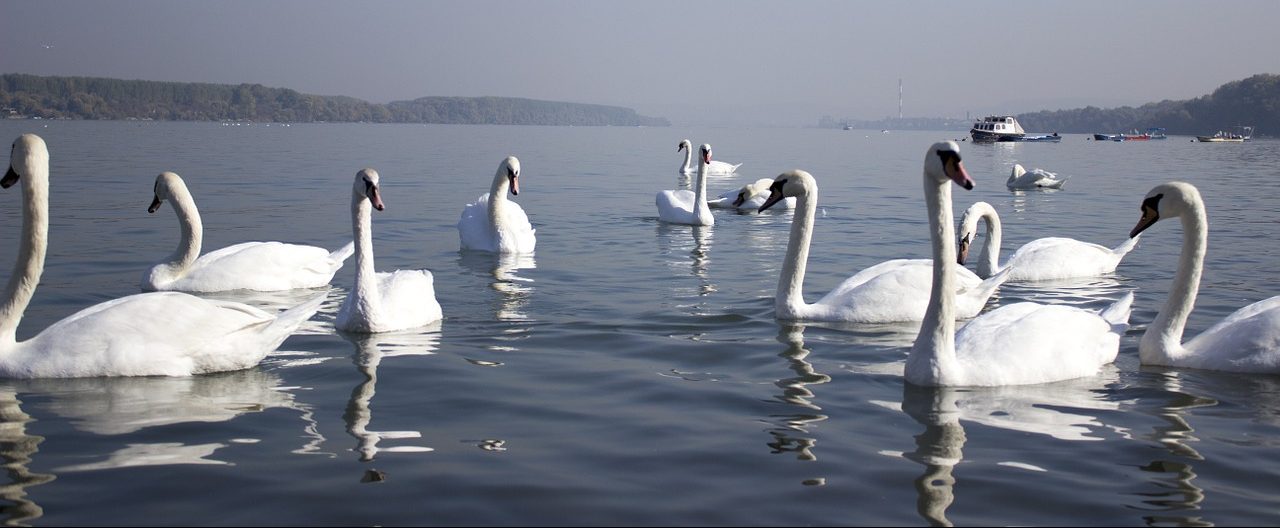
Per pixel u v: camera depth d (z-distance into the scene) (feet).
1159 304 48.96
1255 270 58.95
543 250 68.23
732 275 57.67
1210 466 26.30
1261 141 454.40
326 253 55.57
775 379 34.71
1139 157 246.06
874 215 92.07
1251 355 35.29
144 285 50.88
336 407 31.04
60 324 34.45
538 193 115.55
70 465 25.63
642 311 46.68
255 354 35.40
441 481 24.86
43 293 49.08
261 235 73.46
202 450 26.89
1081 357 34.88
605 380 34.42
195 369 34.58
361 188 41.34
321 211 89.86
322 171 145.38
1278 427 29.50
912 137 603.26
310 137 341.21
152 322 34.32
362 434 28.43
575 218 88.99
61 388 32.48
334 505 23.32
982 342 34.71
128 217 81.41
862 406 31.45
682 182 141.69
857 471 25.81
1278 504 23.88
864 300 44.37
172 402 31.24
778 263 62.59
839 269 60.54
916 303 44.50
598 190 121.19
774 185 44.75
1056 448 27.61
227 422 29.32
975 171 180.55
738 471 25.77
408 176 139.64
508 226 66.69
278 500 23.56
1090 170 178.50
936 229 33.27
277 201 98.48
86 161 159.63
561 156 220.43
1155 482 25.20
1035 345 34.42
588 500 23.82
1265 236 75.15
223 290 51.62
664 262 62.80
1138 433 28.91
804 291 52.80
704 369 36.09
